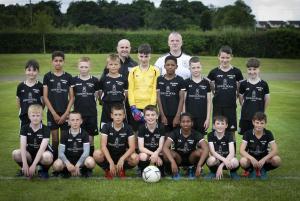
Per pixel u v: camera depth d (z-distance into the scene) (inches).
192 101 264.4
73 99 267.7
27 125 237.6
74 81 266.7
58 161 234.4
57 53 264.7
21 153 231.8
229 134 244.8
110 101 264.5
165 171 249.1
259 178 238.1
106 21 2891.2
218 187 218.1
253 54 1631.4
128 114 275.9
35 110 233.0
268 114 484.4
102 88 268.5
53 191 210.4
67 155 239.9
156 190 212.2
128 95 265.1
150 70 264.2
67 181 228.5
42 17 1704.0
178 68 280.8
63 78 266.4
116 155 246.7
